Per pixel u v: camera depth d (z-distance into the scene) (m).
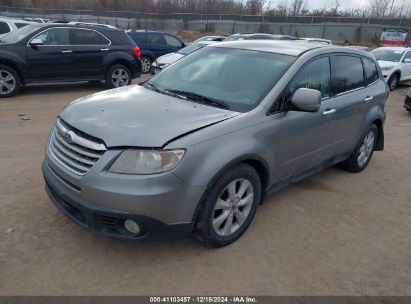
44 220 3.59
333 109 4.22
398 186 5.02
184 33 35.00
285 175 3.89
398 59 14.18
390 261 3.36
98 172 2.76
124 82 10.81
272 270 3.12
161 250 3.26
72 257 3.12
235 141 3.11
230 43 4.49
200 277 2.98
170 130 2.89
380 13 42.56
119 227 2.88
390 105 11.08
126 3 49.56
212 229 3.16
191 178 2.85
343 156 4.90
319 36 37.22
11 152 5.29
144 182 2.71
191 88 3.85
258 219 3.87
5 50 8.73
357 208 4.30
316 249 3.44
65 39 9.61
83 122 3.04
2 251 3.13
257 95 3.52
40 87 10.60
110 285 2.85
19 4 45.50
